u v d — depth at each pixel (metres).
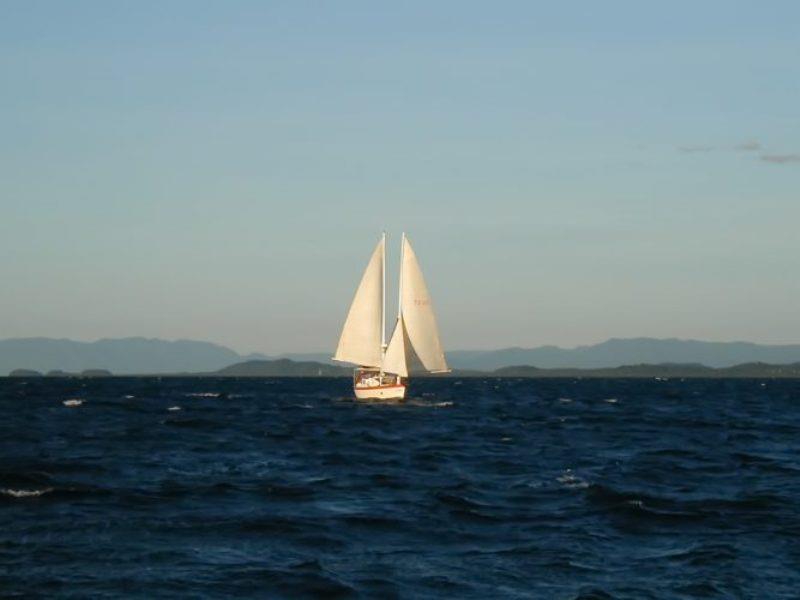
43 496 41.34
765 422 103.94
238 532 34.94
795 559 32.09
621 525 37.47
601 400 171.12
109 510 38.75
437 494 43.25
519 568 30.52
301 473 52.06
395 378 119.81
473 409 125.81
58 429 82.62
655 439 78.81
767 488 48.34
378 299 114.19
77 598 26.56
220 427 86.56
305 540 33.94
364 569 30.09
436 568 30.38
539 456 63.12
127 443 69.38
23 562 30.23
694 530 36.66
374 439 75.25
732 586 28.61
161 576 28.80
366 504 41.38
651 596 27.48
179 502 40.97
